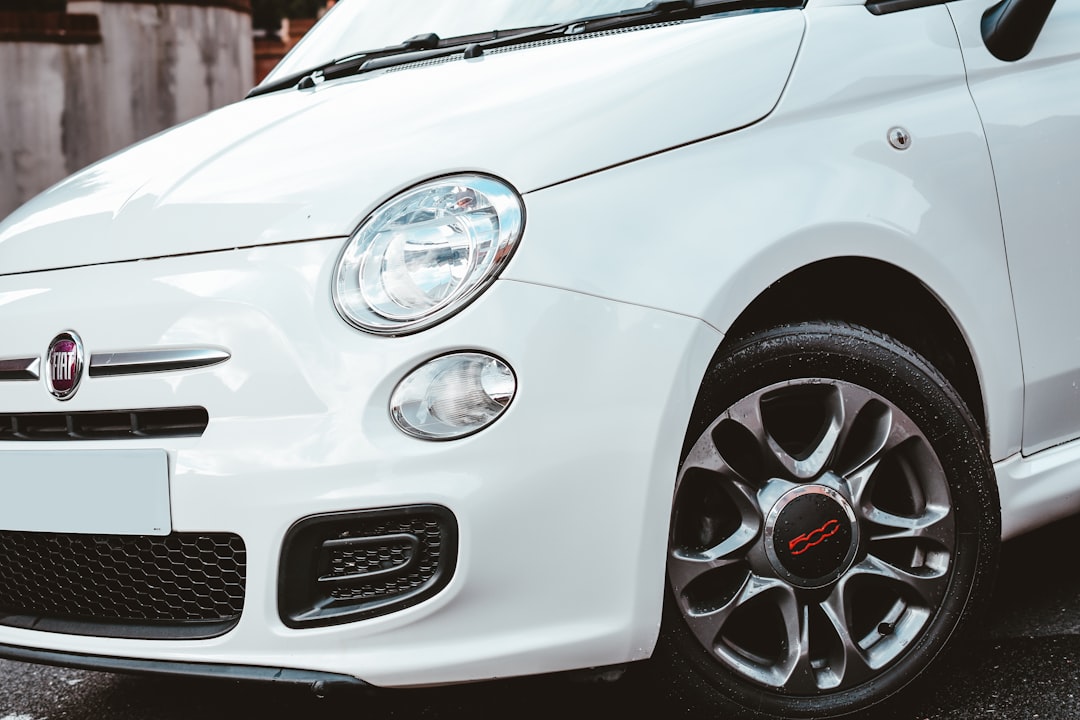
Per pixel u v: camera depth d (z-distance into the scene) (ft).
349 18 12.77
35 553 9.61
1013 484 10.41
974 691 10.21
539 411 8.67
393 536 8.74
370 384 8.68
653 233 8.95
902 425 9.68
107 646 9.27
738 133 9.35
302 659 8.82
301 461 8.69
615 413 8.76
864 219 9.43
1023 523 10.51
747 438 9.44
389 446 8.64
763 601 9.52
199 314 9.02
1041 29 10.48
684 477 9.29
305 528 8.70
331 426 8.70
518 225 8.81
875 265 9.64
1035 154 10.34
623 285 8.84
